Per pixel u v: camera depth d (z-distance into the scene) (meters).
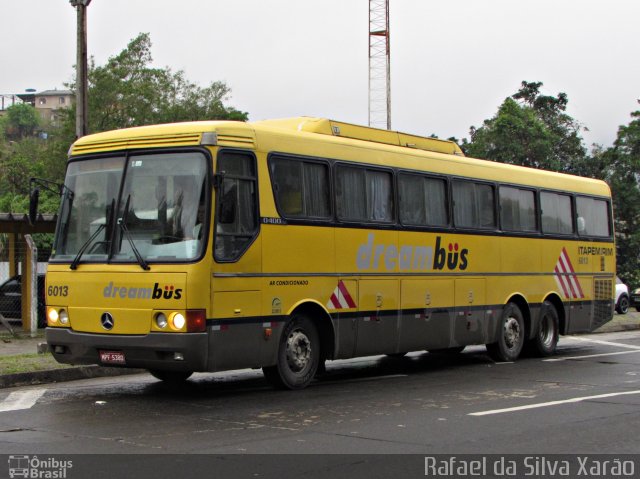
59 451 7.83
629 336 23.92
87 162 11.65
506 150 48.25
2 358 14.48
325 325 12.67
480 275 15.84
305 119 13.26
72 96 52.09
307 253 12.16
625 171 48.38
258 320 11.31
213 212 10.70
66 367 13.55
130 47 52.34
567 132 51.19
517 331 16.89
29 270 20.95
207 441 8.32
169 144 11.02
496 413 10.04
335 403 10.88
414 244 14.25
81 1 16.33
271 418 9.70
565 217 18.53
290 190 12.01
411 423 9.37
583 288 18.92
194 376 14.05
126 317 10.73
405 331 14.02
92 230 11.32
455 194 15.38
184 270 10.47
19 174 54.47
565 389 12.32
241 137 11.29
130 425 9.23
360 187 13.30
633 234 47.84
